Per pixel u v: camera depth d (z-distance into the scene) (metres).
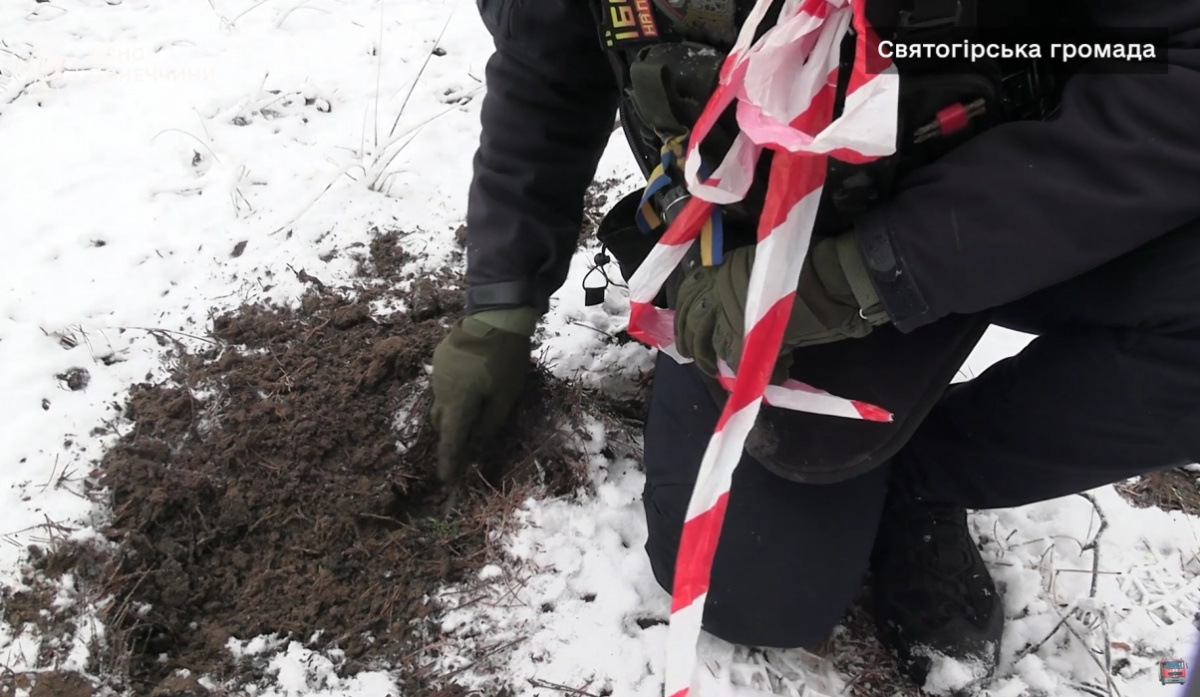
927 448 1.29
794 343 1.02
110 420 1.54
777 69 0.85
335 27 2.54
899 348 1.15
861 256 0.94
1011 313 1.19
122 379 1.60
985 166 0.88
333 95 2.28
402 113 2.22
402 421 1.57
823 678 1.33
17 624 1.28
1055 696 1.30
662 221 1.17
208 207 1.92
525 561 1.42
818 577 1.23
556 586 1.40
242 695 1.27
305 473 1.48
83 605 1.30
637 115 1.13
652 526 1.32
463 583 1.41
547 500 1.50
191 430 1.52
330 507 1.46
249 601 1.38
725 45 0.97
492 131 1.37
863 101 0.76
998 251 0.89
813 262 0.96
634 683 1.30
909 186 0.96
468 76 2.36
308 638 1.35
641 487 1.54
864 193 0.96
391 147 2.11
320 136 2.14
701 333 1.00
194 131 2.12
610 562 1.43
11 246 1.82
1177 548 1.48
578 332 1.74
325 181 2.00
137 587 1.34
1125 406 1.05
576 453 1.55
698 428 1.27
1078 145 0.84
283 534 1.45
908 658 1.31
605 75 1.33
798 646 1.30
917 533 1.32
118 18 2.53
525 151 1.36
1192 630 1.38
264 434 1.50
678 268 1.17
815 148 0.76
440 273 1.83
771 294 0.82
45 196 1.93
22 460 1.47
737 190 0.91
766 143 0.79
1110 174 0.83
